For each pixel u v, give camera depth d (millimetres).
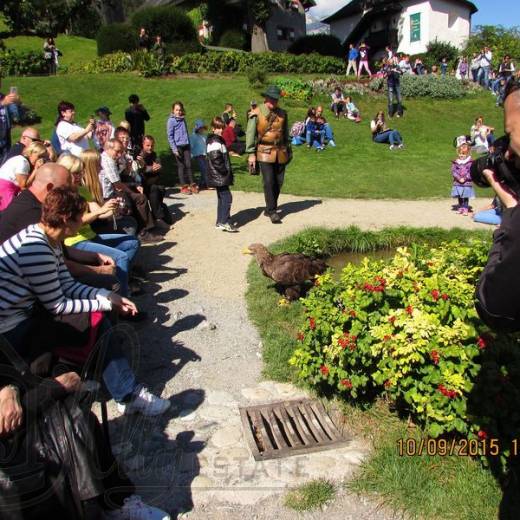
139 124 11398
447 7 35750
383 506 3018
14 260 2900
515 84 1955
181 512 3000
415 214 9930
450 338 3320
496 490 3080
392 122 20203
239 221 9148
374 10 36844
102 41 28188
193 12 36406
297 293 5621
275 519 2951
